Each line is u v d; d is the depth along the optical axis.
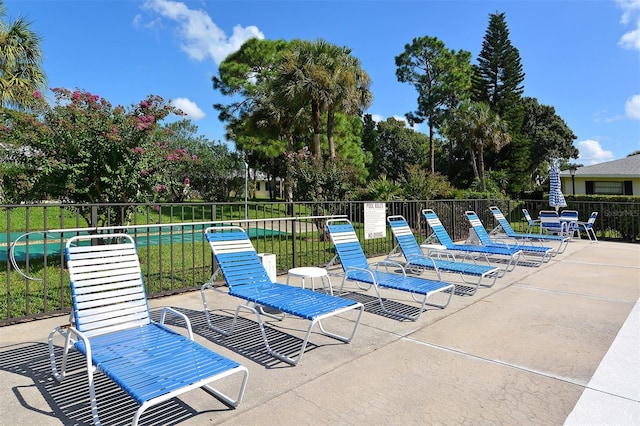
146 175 7.67
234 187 30.05
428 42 34.19
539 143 34.62
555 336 3.74
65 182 7.28
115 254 3.12
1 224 14.86
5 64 11.13
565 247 9.55
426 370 3.00
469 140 29.00
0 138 7.21
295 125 22.06
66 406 2.46
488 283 6.08
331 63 16.83
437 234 7.70
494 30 32.03
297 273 4.39
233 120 27.34
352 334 3.61
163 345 2.64
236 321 4.07
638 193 23.20
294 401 2.54
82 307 2.85
